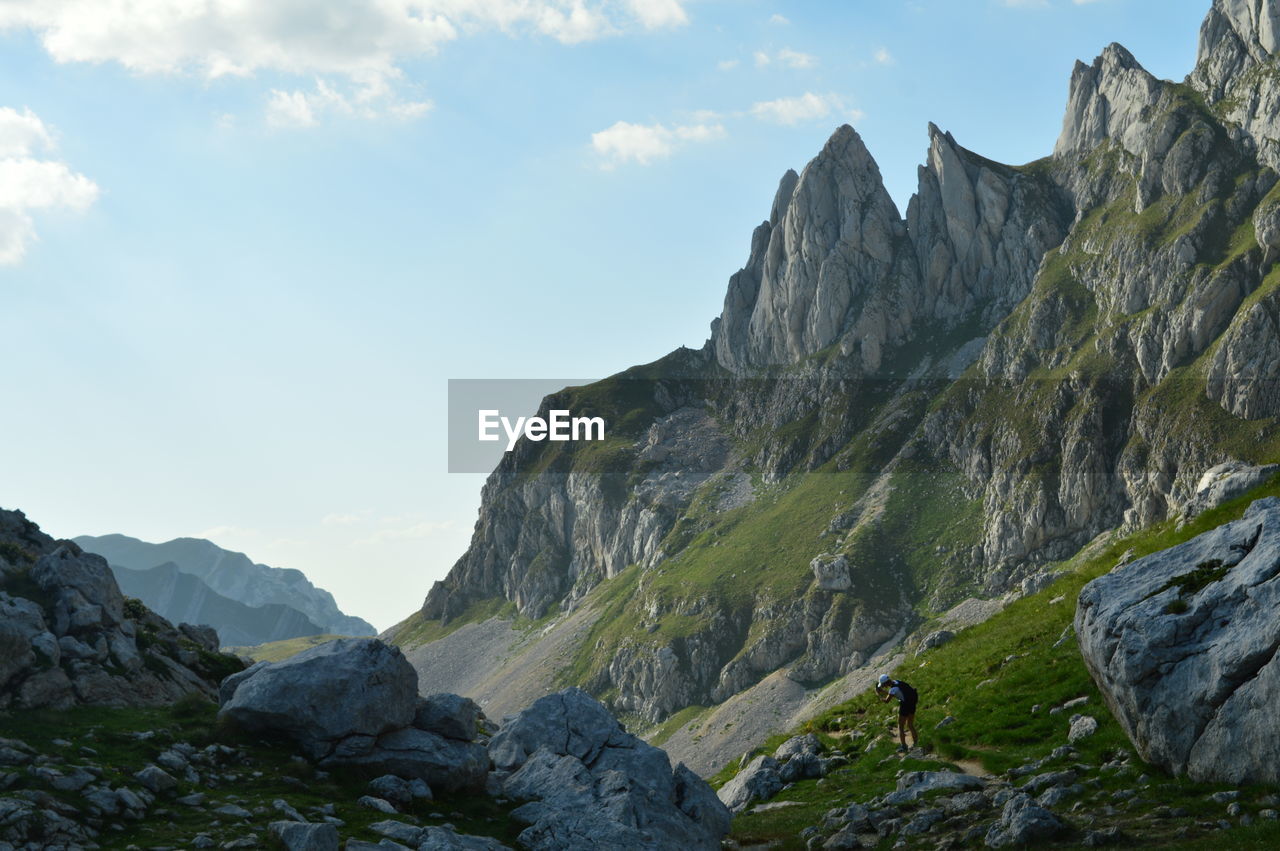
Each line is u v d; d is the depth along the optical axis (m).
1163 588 30.33
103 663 31.62
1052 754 32.06
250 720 28.56
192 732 28.39
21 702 27.77
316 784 26.69
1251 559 28.69
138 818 22.80
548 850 25.14
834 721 47.16
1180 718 27.48
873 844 28.48
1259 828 22.41
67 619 32.31
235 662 38.00
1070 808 27.23
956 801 30.08
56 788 22.97
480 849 24.02
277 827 21.89
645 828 27.22
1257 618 26.69
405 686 29.80
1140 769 28.69
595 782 28.94
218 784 25.64
